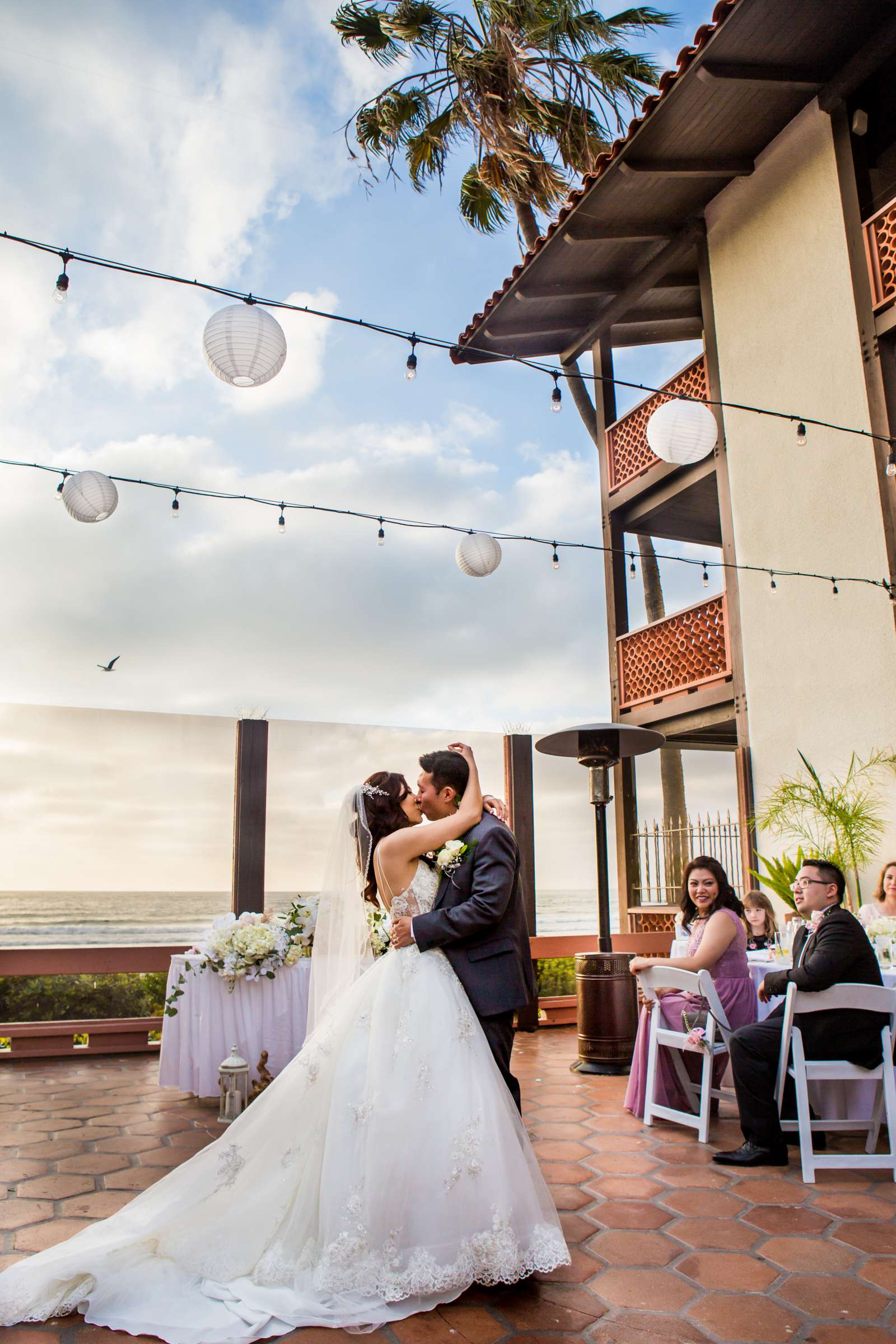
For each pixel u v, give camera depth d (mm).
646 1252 2961
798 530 7734
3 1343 2314
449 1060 2746
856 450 7227
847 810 6727
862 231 7211
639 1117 4809
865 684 6988
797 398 7828
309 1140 2783
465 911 2871
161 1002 6914
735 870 8398
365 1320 2428
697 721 9039
